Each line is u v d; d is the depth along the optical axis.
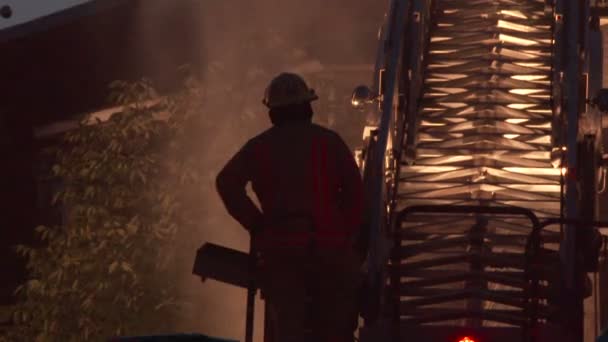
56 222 35.62
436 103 22.17
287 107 11.80
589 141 18.28
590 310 26.31
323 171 11.57
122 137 26.89
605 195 28.34
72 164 27.42
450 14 25.31
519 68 23.06
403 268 16.41
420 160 20.78
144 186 26.58
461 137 20.89
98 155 26.67
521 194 19.75
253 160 11.69
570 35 20.50
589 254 16.33
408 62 21.72
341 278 11.51
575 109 18.45
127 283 25.39
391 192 19.16
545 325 14.59
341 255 11.46
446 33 24.62
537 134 20.69
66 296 25.73
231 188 11.58
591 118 19.53
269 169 11.60
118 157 26.48
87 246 26.20
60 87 34.69
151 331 25.14
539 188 20.05
